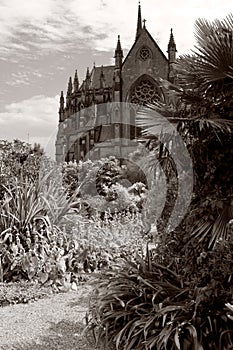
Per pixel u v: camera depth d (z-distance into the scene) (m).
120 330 5.18
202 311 4.86
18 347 5.66
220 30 5.51
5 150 10.95
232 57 5.30
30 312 7.34
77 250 10.05
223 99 5.59
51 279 8.94
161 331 4.63
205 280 5.33
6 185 10.07
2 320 6.88
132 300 5.29
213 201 5.38
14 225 9.46
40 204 10.15
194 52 5.60
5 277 8.92
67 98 64.94
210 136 5.55
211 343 4.63
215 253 5.31
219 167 5.55
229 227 5.32
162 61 60.00
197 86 5.75
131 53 60.81
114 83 60.41
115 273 6.12
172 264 6.03
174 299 5.20
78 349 5.57
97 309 5.54
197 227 5.57
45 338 6.01
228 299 4.91
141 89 60.34
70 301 8.06
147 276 5.75
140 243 11.54
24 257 8.91
